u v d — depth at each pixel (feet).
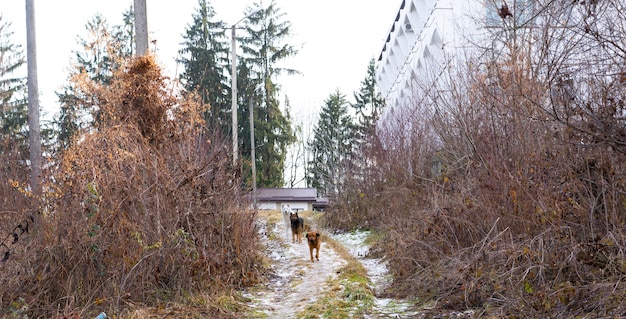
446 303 24.49
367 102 172.86
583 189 24.48
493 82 28.78
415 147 51.11
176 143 32.04
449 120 37.22
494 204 26.89
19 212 25.64
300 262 40.98
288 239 55.36
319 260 41.63
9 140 54.85
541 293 20.56
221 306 26.23
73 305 23.31
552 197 24.26
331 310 25.22
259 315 25.45
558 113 24.29
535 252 22.47
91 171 26.21
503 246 24.14
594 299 20.30
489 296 23.48
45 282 23.44
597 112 22.84
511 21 29.91
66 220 24.52
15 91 93.81
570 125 21.76
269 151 124.77
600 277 21.52
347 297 27.89
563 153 24.86
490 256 24.16
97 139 27.66
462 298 24.23
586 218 23.53
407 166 50.90
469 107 32.50
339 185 67.31
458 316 22.52
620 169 23.57
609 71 23.44
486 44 40.75
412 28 88.63
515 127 27.45
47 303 23.04
